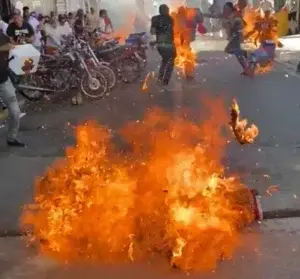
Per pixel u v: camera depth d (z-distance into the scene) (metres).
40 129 9.19
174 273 4.30
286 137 8.12
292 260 4.46
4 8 18.50
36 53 10.53
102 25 19.97
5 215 5.41
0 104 10.16
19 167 6.97
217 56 18.16
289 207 5.38
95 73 11.81
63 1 25.03
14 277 4.34
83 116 10.07
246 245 4.71
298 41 21.78
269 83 12.80
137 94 12.03
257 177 6.33
